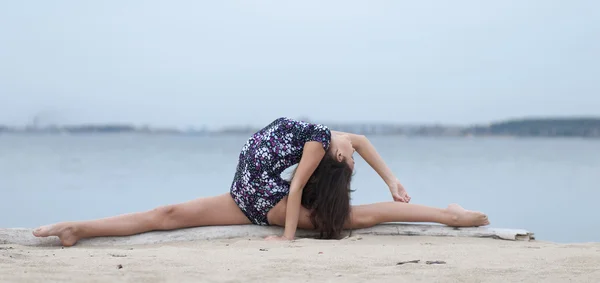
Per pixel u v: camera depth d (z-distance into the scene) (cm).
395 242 507
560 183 1553
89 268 336
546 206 1143
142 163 2245
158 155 3017
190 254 405
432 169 2070
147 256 394
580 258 383
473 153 3778
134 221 523
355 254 411
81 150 3588
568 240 849
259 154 534
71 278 299
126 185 1416
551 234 895
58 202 1112
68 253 415
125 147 4378
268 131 539
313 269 343
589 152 4009
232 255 400
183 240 526
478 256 402
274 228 550
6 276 300
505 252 421
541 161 2638
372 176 1670
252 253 412
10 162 2158
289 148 526
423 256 401
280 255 402
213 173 1786
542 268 351
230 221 551
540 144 6338
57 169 1845
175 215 532
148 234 526
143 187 1379
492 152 3978
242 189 539
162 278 307
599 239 853
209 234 534
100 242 512
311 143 515
